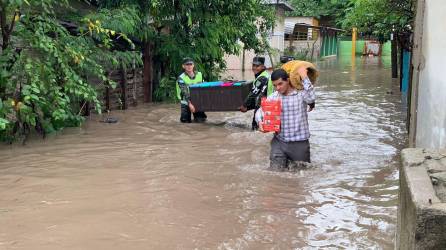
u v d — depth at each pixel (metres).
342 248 4.25
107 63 11.26
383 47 49.72
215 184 6.01
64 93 8.74
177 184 5.99
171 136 8.95
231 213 5.05
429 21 5.41
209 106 9.98
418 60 6.15
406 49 15.17
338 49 50.47
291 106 6.52
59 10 11.33
